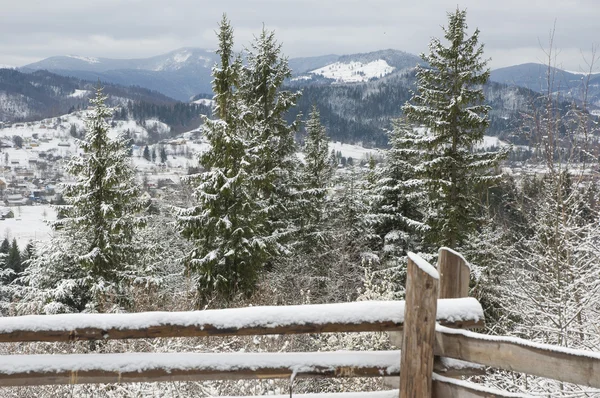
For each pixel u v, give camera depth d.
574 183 7.58
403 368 3.37
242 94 20.89
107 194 18.58
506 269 10.02
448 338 3.31
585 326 6.79
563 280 7.47
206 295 16.39
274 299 14.94
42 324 3.24
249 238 17.52
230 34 17.70
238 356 3.45
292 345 7.53
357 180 26.78
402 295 16.92
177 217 17.44
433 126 18.11
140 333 3.29
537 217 8.46
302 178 25.41
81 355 3.36
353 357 3.52
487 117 17.42
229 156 17.33
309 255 22.86
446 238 18.06
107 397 5.24
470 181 17.30
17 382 3.23
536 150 7.84
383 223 25.25
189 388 5.39
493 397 3.05
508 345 3.00
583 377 2.68
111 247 18.12
